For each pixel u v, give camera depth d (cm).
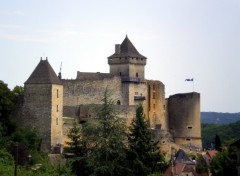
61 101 15162
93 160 9744
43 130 14775
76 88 17500
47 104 14812
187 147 18950
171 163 14912
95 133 9950
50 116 14762
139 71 19012
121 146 9981
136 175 10581
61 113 15125
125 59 18788
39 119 14825
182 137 19525
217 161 11469
